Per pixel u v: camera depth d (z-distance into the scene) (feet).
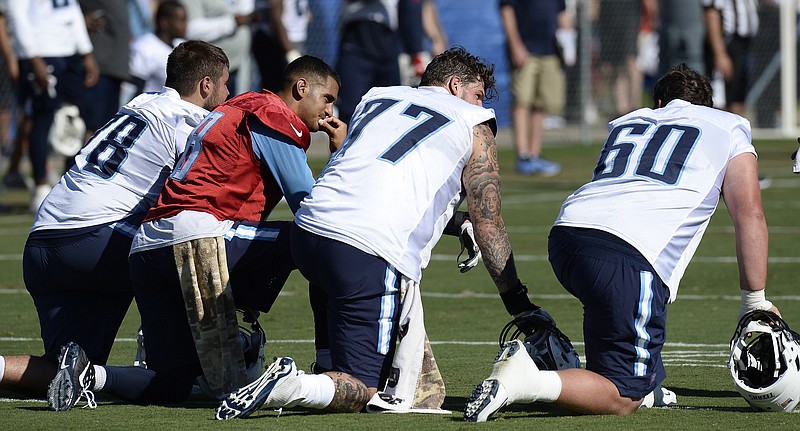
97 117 162.91
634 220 61.67
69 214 68.64
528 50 208.85
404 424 58.34
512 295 65.92
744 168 63.57
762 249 62.95
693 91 67.56
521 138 212.84
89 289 69.51
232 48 169.58
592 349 61.11
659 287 61.00
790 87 279.90
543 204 174.50
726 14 188.24
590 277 60.85
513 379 57.57
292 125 66.54
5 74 218.79
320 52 245.24
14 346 83.51
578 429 56.85
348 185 63.21
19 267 124.26
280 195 68.64
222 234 65.82
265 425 58.13
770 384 61.26
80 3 160.35
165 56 165.37
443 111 65.10
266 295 68.80
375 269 61.98
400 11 177.17
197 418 60.34
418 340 62.85
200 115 70.13
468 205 64.85
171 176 67.10
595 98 305.12
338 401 60.85
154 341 66.80
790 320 91.25
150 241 65.87
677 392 67.82
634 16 292.20
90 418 60.54
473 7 279.90
